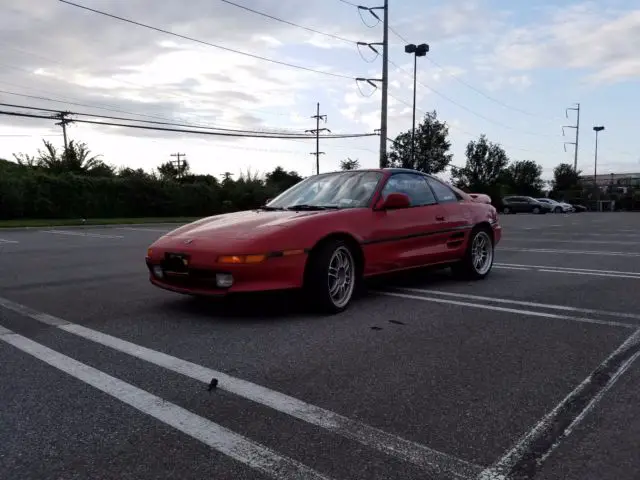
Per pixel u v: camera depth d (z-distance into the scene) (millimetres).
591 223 23719
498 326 4434
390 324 4488
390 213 5484
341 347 3826
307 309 5031
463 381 3170
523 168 69625
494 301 5445
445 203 6309
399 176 5883
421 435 2486
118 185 30188
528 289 6133
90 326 4398
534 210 44062
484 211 6859
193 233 4855
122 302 5367
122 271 7668
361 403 2844
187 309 5031
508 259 9203
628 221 25891
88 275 7270
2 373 3277
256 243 4402
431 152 32781
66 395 2936
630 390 3035
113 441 2418
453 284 6473
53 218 27141
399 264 5543
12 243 12797
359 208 5246
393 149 32844
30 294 5840
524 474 2158
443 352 3727
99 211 29297
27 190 26094
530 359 3578
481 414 2717
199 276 4535
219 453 2314
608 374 3293
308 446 2377
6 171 27578
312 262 4676
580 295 5777
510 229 18812
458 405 2824
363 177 5773
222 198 36062
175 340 3990
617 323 4535
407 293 5879
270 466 2211
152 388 3035
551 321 4609
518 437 2471
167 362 3484
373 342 3953
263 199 37875
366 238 5129
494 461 2256
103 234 16531
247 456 2289
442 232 6109
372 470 2182
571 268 7977
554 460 2268
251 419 2643
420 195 6051
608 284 6488
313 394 2959
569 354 3688
